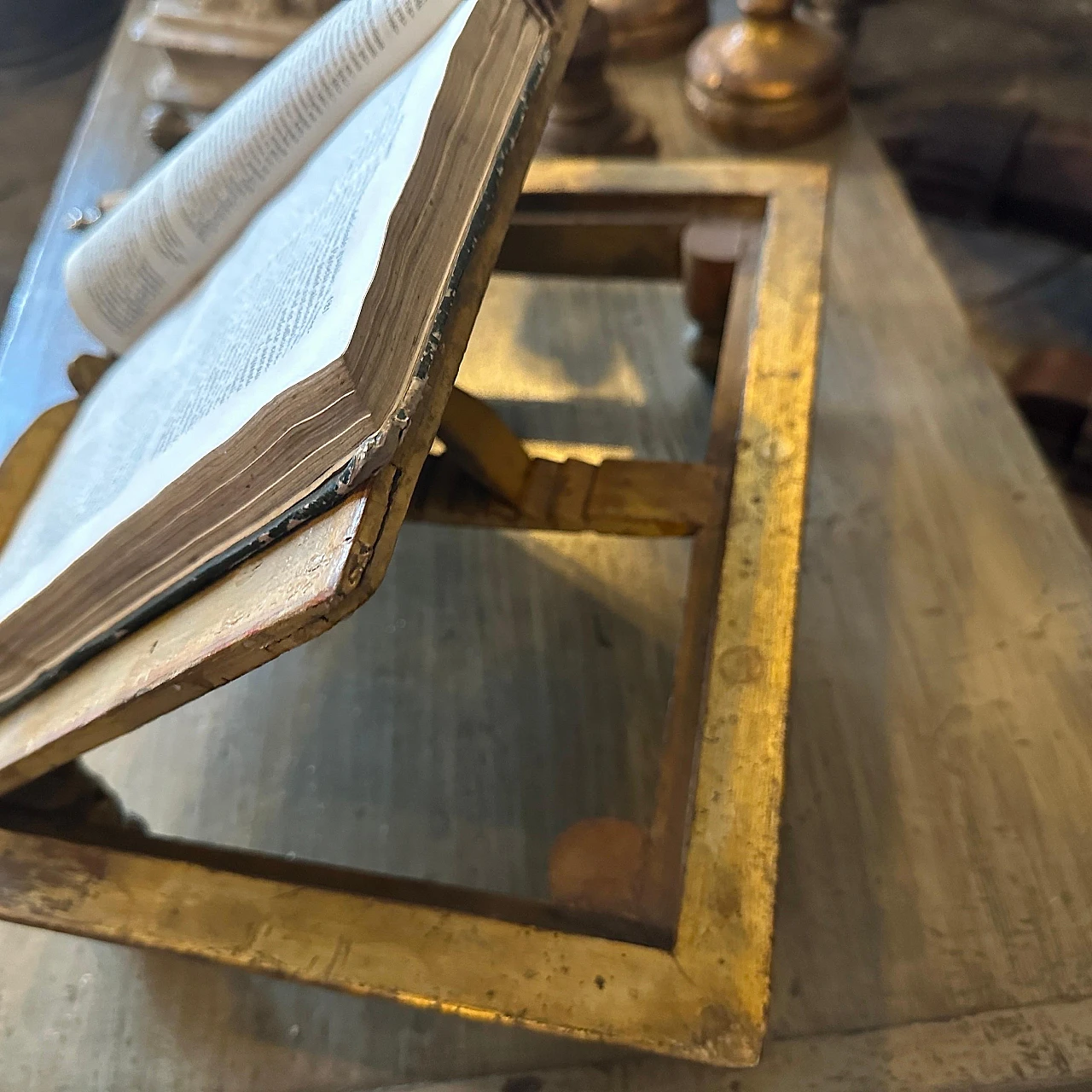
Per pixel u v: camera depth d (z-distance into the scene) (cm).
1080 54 141
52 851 45
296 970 40
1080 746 62
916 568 72
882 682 67
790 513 51
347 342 27
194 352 42
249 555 31
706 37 106
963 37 147
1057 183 144
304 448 29
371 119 40
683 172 70
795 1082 51
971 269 154
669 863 42
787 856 60
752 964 38
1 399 88
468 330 33
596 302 96
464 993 38
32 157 182
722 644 47
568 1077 52
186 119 108
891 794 62
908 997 54
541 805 66
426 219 32
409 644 75
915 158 150
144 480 35
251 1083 54
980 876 58
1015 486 76
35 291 98
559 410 88
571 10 42
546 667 72
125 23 132
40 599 37
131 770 69
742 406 56
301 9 97
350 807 67
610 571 77
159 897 43
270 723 71
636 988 37
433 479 61
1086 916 56
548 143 99
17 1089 55
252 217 50
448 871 64
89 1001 58
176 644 31
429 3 40
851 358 86
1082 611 68
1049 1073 50
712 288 72
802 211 66
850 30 133
